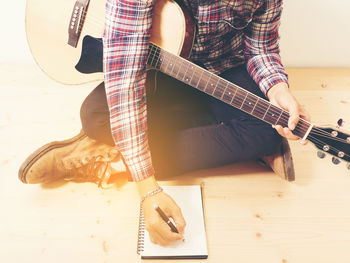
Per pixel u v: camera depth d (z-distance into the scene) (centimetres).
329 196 138
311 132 114
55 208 135
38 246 121
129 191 141
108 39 104
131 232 125
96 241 122
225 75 142
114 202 136
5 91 193
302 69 211
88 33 135
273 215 130
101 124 135
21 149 159
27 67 211
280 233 124
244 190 140
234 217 130
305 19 190
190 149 132
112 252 119
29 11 139
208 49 133
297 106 117
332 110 180
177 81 144
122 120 103
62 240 123
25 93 192
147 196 106
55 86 198
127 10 100
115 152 142
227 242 121
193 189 136
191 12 122
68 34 137
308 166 151
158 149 131
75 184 145
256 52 134
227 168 150
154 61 120
